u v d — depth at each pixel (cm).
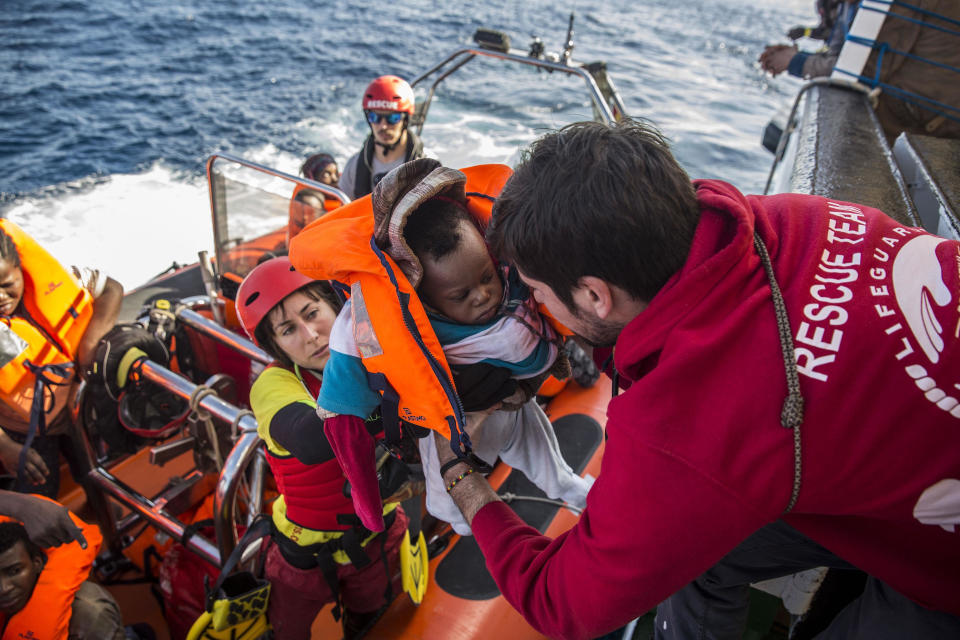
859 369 66
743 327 70
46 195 721
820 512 71
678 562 74
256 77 1162
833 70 343
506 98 970
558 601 85
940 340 67
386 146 330
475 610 185
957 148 212
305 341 145
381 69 1234
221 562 183
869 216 82
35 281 221
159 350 229
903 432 65
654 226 70
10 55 1177
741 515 69
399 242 88
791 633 155
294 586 168
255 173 770
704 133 950
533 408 134
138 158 828
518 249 77
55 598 172
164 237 653
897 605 90
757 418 67
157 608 240
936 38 311
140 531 258
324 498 153
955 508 66
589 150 73
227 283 290
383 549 170
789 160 307
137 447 236
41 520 174
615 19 1881
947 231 169
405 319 90
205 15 1545
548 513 212
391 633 182
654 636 141
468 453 112
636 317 76
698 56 1542
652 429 70
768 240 76
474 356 101
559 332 112
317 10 1661
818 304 70
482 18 1697
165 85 1092
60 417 235
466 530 129
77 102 993
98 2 1570
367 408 105
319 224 102
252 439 176
